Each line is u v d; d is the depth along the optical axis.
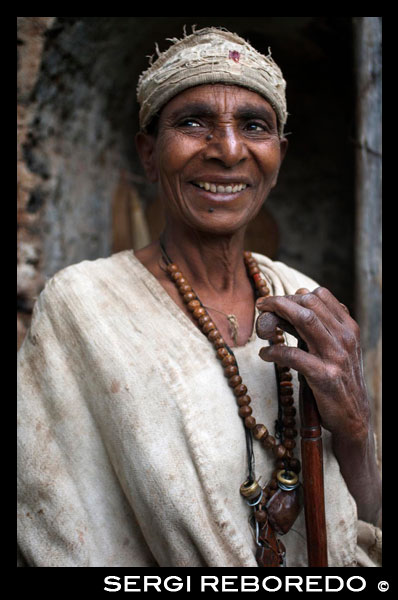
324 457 1.17
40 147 1.75
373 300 1.87
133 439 1.11
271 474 1.17
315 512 1.08
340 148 2.31
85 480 1.19
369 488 1.22
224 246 1.22
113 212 2.24
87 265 1.28
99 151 2.12
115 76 2.03
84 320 1.18
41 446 1.18
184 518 1.09
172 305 1.20
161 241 1.31
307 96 2.25
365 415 1.12
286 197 2.52
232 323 1.23
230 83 1.10
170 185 1.18
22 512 1.18
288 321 1.04
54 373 1.18
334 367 1.03
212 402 1.13
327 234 2.48
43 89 1.71
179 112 1.12
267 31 1.99
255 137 1.15
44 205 1.78
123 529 1.20
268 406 1.18
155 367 1.12
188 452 1.11
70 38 1.69
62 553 1.16
